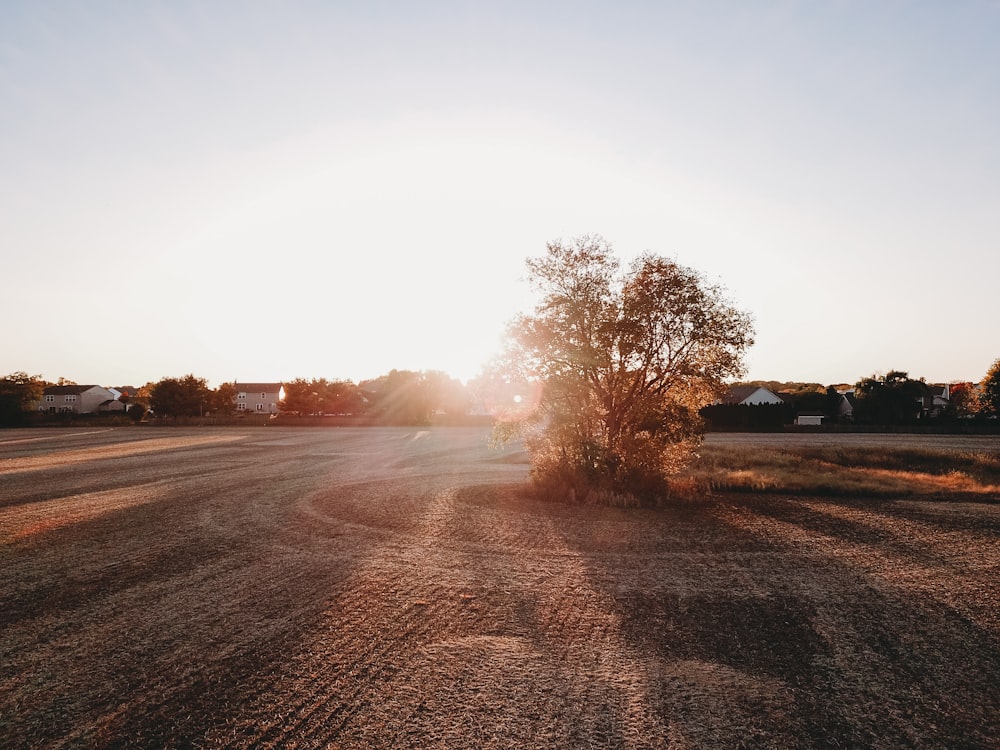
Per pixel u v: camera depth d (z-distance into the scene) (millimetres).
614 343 17047
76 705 5168
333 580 8922
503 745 4496
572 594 8219
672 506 15195
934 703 5191
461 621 7188
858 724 4836
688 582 8750
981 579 8867
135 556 10391
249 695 5324
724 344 17234
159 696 5320
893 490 16859
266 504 15664
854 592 8273
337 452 33250
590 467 16938
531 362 17938
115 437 47281
